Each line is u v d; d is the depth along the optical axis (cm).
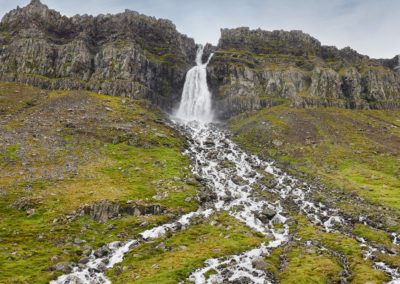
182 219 5753
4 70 14275
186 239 4841
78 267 3662
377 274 3456
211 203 6750
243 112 16200
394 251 4225
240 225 5494
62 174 6875
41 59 15275
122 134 10194
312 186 7856
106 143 9500
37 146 8162
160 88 17438
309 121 13812
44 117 10388
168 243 4650
